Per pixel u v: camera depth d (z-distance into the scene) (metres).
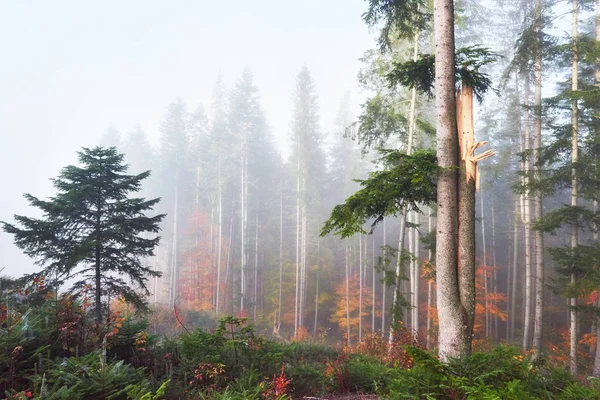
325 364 8.43
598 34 13.58
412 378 4.56
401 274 14.09
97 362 4.69
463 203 6.22
